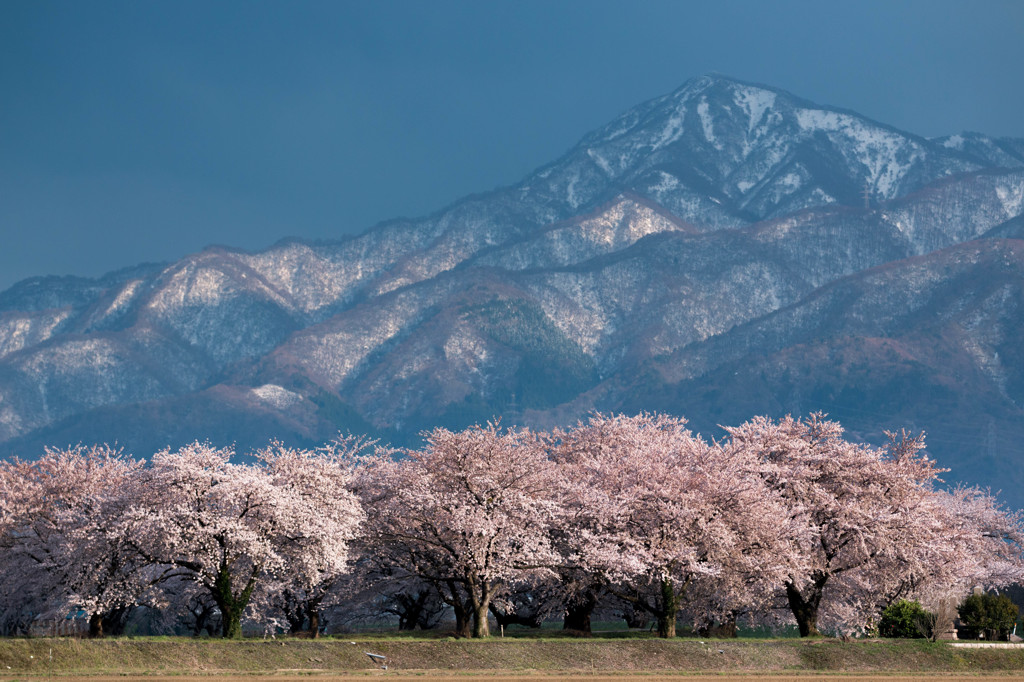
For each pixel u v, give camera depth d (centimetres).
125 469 12169
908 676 9312
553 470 12250
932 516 11869
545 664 9238
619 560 10756
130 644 8456
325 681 7944
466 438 11712
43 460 11888
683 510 10888
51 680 7475
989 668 9869
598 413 14738
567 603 12212
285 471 11556
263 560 10100
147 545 10150
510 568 10894
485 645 9544
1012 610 11181
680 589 11169
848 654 9962
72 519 10700
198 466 10488
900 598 12131
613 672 9081
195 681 7706
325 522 10588
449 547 11069
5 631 11681
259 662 8562
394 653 9119
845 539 11619
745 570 11288
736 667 9594
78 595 10256
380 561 12050
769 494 11619
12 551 11388
